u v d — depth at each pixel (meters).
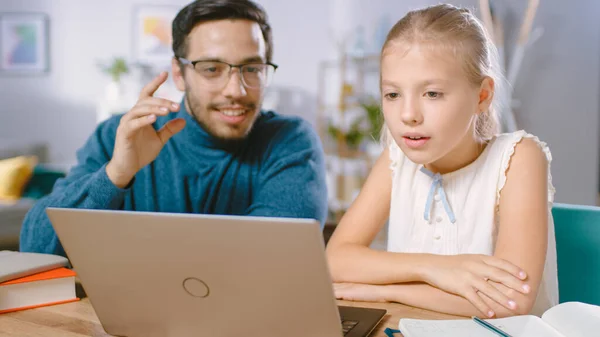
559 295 1.25
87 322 0.88
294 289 0.65
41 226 1.45
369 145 5.24
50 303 0.97
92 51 5.86
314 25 5.86
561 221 1.25
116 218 0.69
